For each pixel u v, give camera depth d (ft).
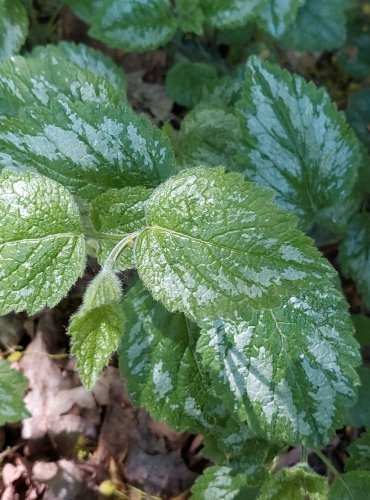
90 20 0.80
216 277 0.37
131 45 0.72
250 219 0.36
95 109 0.45
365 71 0.90
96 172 0.45
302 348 0.50
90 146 0.44
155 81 0.90
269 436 0.50
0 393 0.64
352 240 0.69
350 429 0.70
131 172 0.45
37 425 0.69
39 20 0.88
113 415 0.71
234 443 0.56
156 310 0.55
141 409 0.71
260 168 0.56
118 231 0.41
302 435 0.50
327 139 0.59
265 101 0.57
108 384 0.71
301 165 0.57
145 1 0.72
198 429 0.57
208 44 0.91
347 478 0.55
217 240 0.37
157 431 0.70
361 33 0.91
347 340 0.50
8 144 0.44
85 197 0.45
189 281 0.37
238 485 0.59
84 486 0.67
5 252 0.36
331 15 0.84
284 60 0.93
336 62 0.92
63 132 0.44
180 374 0.56
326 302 0.50
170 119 0.86
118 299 0.37
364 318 0.67
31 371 0.71
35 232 0.36
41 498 0.66
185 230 0.37
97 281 0.37
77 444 0.69
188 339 0.56
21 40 0.75
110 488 0.67
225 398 0.49
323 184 0.58
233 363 0.50
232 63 0.89
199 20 0.73
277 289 0.36
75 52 0.73
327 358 0.50
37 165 0.44
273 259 0.36
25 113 0.44
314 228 0.75
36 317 0.72
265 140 0.57
